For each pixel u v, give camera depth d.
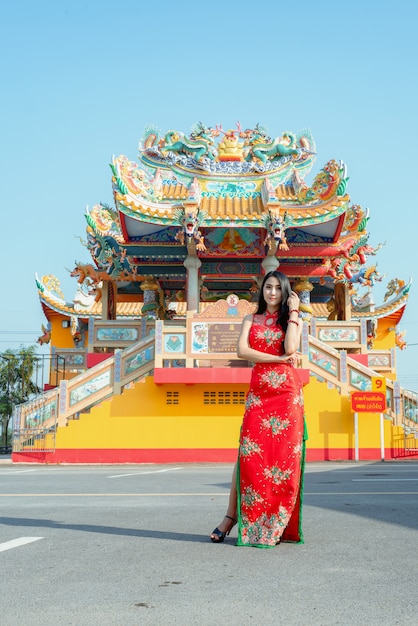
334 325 25.33
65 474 15.17
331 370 21.80
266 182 23.56
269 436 5.42
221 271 25.97
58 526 6.40
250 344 5.79
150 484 11.82
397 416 21.50
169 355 21.08
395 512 7.40
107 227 26.75
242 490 5.36
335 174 22.59
